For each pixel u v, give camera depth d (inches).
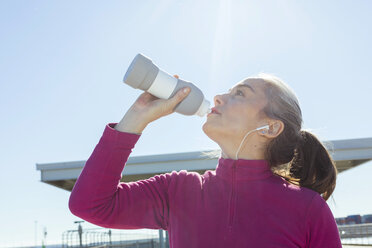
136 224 64.5
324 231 61.2
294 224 60.1
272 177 66.3
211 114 67.4
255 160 64.4
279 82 71.9
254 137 67.1
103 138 62.7
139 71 63.6
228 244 58.2
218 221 60.2
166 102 64.7
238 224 59.4
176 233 62.2
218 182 64.9
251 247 57.5
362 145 386.9
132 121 64.4
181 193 65.5
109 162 61.2
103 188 60.7
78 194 60.9
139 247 477.1
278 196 61.9
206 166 412.8
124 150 62.2
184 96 65.6
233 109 66.4
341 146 387.9
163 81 64.9
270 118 67.5
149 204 65.7
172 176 69.1
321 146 76.5
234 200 61.6
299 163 75.8
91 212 60.3
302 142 75.6
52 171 408.2
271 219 59.7
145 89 65.3
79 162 408.8
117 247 462.6
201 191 64.9
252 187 62.6
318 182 75.4
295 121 70.8
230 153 67.9
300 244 59.6
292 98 72.0
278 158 68.5
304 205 61.6
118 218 62.9
